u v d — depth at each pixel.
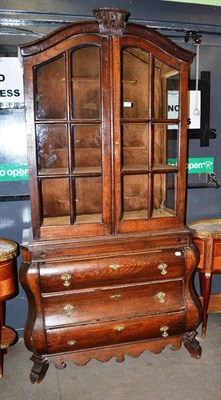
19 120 2.33
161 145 2.16
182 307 2.11
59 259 1.92
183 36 2.52
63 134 2.00
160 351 2.16
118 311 2.02
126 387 1.99
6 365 2.21
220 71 2.63
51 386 2.01
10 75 2.28
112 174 1.95
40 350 1.95
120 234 2.00
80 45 1.82
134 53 2.02
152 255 2.04
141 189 2.19
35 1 2.24
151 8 2.44
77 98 2.01
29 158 1.85
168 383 2.02
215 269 2.37
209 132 2.69
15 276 2.12
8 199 2.38
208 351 2.31
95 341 2.01
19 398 1.91
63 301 1.95
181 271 2.09
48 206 2.04
